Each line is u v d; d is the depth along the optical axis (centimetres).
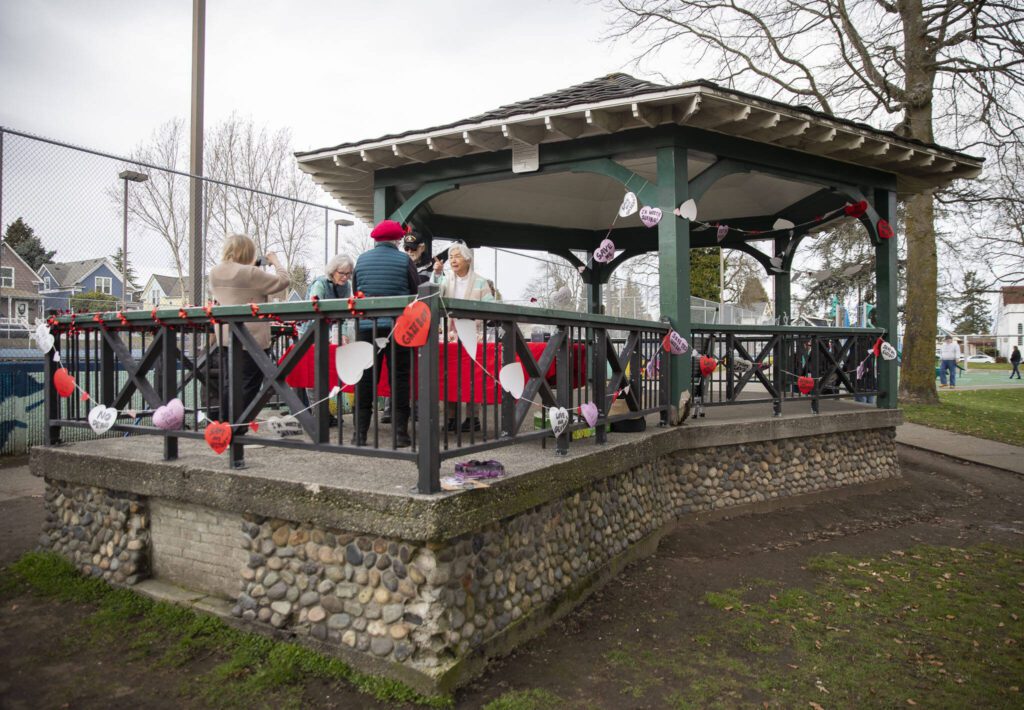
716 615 377
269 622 313
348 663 289
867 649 339
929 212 1316
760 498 608
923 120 1264
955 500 693
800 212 856
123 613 344
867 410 712
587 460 383
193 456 379
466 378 445
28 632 329
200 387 554
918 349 1340
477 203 828
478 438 436
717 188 806
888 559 494
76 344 412
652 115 541
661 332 536
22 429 746
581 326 395
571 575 377
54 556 410
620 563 434
